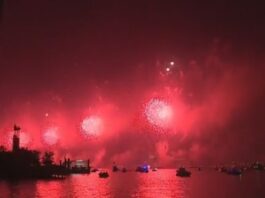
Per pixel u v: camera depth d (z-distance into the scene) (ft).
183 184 336.90
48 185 321.73
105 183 349.20
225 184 335.47
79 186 316.40
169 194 259.19
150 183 348.38
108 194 260.42
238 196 246.68
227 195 252.21
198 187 308.19
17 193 263.08
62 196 249.34
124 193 266.57
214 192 270.46
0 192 267.18
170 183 349.20
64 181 369.30
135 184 337.31
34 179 378.53
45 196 248.52
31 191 274.77
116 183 349.61
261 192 268.82
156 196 248.52
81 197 244.42
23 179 374.43
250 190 282.97
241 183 344.28
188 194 258.57
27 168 386.11
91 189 292.40
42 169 395.96
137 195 254.68
